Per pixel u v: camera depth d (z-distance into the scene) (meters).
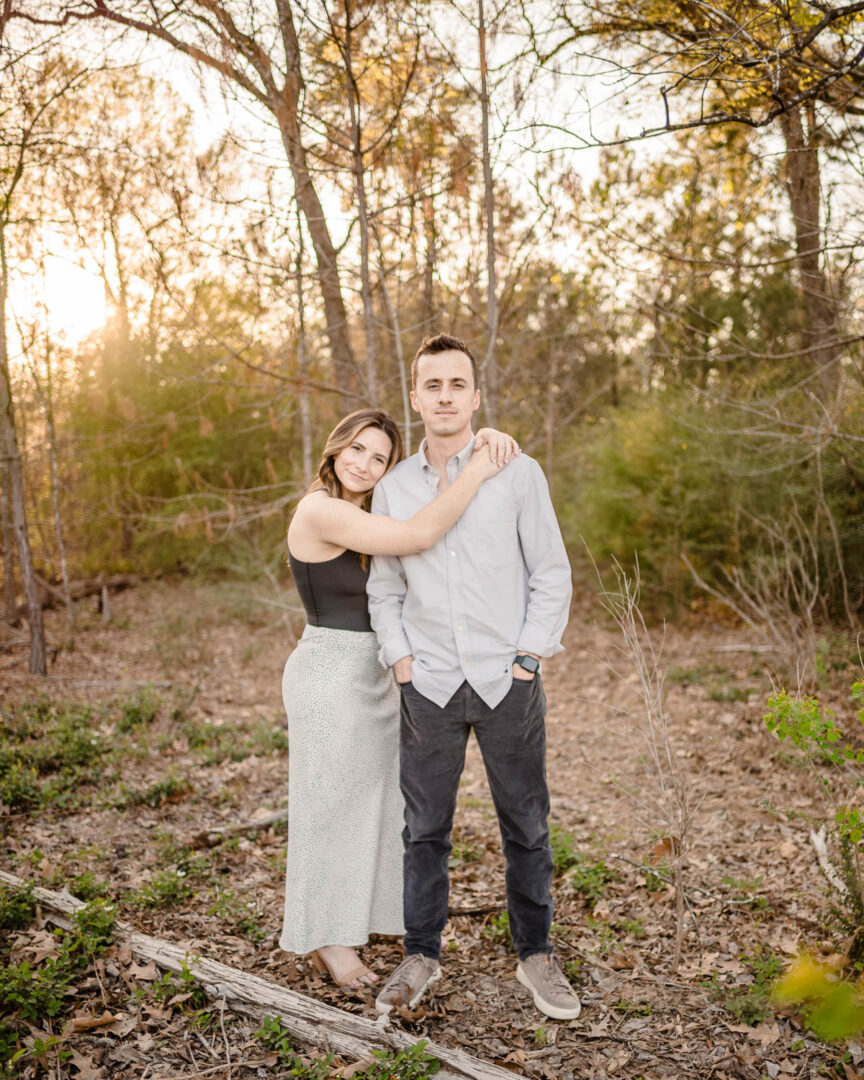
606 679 7.53
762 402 6.41
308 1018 2.52
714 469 8.77
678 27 4.03
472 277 7.02
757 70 3.91
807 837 3.86
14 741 5.60
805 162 5.62
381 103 5.99
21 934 2.95
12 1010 2.51
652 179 6.39
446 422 2.63
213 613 11.43
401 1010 2.57
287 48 5.44
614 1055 2.45
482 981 2.86
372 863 2.92
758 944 2.98
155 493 14.56
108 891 3.43
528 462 2.66
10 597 11.88
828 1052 2.38
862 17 3.89
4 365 8.09
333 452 2.92
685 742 5.52
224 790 4.84
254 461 14.31
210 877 3.64
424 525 2.56
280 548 10.59
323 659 2.88
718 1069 2.36
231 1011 2.61
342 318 7.35
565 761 5.59
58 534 10.40
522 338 9.16
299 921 2.81
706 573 9.42
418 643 2.67
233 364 7.02
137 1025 2.51
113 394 12.91
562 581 2.67
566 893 3.53
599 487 10.11
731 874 3.60
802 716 2.64
